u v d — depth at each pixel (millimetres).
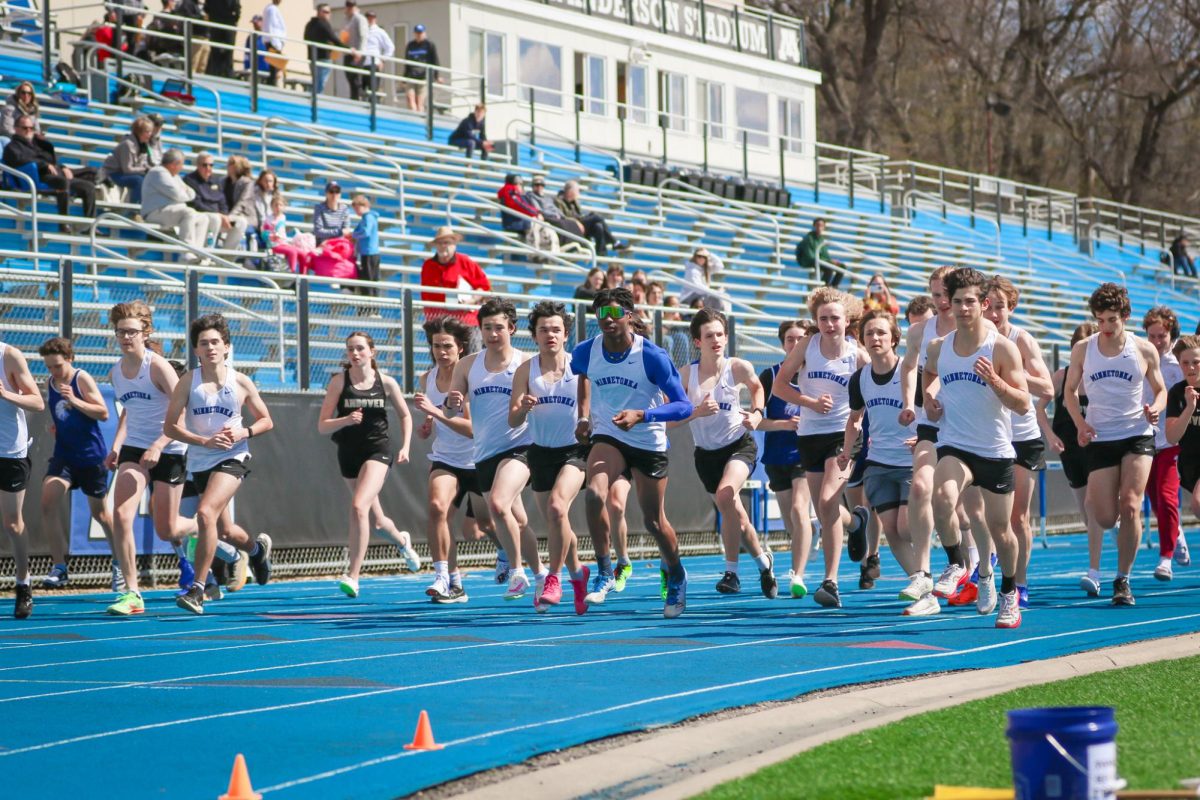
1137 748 10422
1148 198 115125
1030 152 115312
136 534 28094
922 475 20062
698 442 23484
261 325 30922
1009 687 14133
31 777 10852
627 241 55531
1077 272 77062
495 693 14297
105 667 16625
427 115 57250
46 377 28281
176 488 22734
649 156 68938
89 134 43812
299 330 31469
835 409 21953
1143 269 84438
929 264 70125
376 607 23734
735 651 17203
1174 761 9906
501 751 11422
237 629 20516
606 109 68438
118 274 36562
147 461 21844
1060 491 46531
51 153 37938
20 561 22297
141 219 38750
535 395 20438
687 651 17266
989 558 19719
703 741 11719
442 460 23500
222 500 21844
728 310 44750
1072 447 24094
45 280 28391
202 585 22250
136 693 14672
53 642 19125
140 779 10742
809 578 29859
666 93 71062
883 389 21016
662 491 20203
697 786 9891
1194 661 15469
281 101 54750
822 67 107375
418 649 17891
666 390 19359
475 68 63875
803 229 66125
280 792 10227
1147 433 21859
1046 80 114438
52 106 44250
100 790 10422
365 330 32438
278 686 14984
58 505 25531
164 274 37062
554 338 20031
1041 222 86000
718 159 72750
